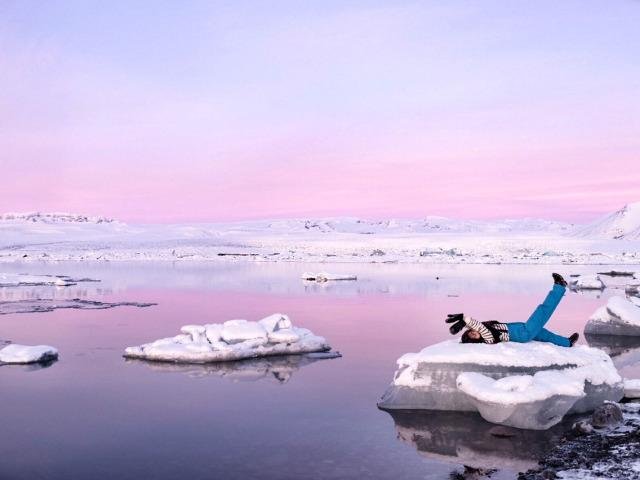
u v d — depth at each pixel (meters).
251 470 5.75
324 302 21.12
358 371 10.09
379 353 11.60
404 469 5.77
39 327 15.34
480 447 6.39
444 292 25.12
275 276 37.31
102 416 7.54
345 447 6.39
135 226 163.62
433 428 7.05
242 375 9.84
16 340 13.34
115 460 6.02
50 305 20.75
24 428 7.06
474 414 7.66
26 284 30.84
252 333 12.02
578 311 18.58
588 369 7.91
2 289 28.17
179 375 9.87
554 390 7.10
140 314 17.97
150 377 9.71
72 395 8.57
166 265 54.12
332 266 51.12
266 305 20.23
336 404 8.08
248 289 27.33
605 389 7.95
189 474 5.64
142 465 5.88
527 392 6.95
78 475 5.63
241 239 109.81
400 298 22.50
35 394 8.62
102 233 140.00
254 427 7.08
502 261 59.19
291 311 18.39
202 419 7.40
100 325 15.66
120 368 10.43
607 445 6.25
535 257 67.25
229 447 6.40
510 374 7.65
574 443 6.39
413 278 34.53
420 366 8.07
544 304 8.66
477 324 8.23
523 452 6.23
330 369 10.25
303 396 8.48
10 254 81.44
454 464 5.88
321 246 95.00
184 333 13.18
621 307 14.15
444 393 7.87
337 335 13.68
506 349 7.89
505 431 6.96
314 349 11.84
